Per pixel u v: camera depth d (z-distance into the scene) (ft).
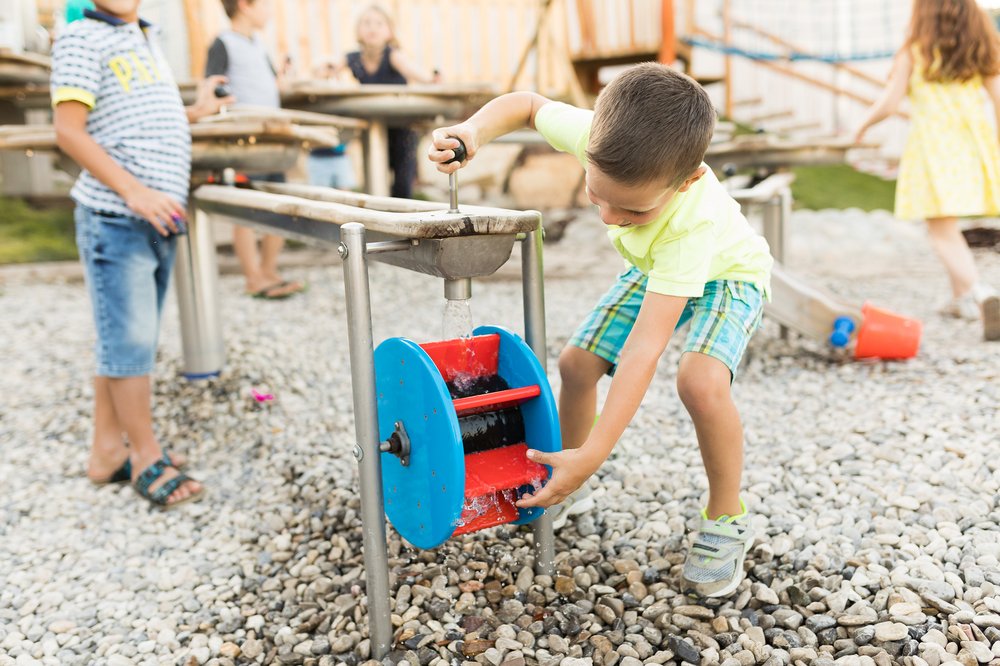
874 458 9.14
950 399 10.74
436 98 17.67
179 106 9.84
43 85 15.24
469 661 6.34
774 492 8.57
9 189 24.39
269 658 6.70
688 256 6.04
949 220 15.37
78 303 17.94
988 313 13.50
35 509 9.44
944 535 7.49
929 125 14.89
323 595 7.47
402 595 7.16
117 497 9.72
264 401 11.98
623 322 7.18
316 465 9.93
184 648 6.92
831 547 7.41
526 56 31.09
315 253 23.17
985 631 6.14
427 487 6.16
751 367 12.91
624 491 8.84
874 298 17.76
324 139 11.93
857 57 30.32
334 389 12.53
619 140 5.40
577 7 33.96
